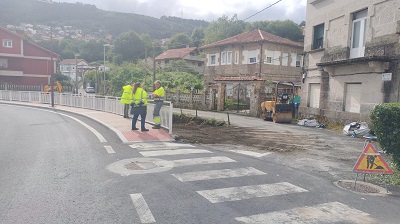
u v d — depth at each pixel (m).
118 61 68.94
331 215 4.42
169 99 28.44
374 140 10.87
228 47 34.53
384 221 4.27
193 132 12.45
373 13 12.63
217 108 23.70
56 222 4.01
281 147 9.53
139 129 11.61
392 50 11.70
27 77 48.66
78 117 16.69
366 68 12.83
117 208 4.48
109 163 6.98
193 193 5.15
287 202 4.87
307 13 17.56
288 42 33.09
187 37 75.62
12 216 4.16
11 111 20.38
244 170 6.62
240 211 4.46
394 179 6.27
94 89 52.59
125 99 14.72
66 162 7.02
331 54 15.34
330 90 15.41
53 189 5.23
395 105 6.77
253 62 32.34
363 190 5.61
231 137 11.40
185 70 48.19
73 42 94.25
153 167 6.66
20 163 6.89
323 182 6.02
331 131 13.52
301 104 17.98
